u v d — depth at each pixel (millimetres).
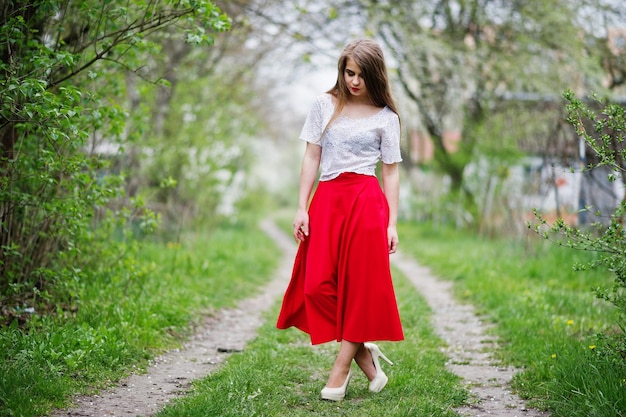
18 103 4523
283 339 5234
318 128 3707
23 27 4793
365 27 10938
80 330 4410
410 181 18016
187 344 5199
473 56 12633
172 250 8578
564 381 3734
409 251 12055
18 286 4707
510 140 12562
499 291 7023
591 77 12094
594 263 3631
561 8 12609
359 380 4074
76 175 4859
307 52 8961
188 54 11047
